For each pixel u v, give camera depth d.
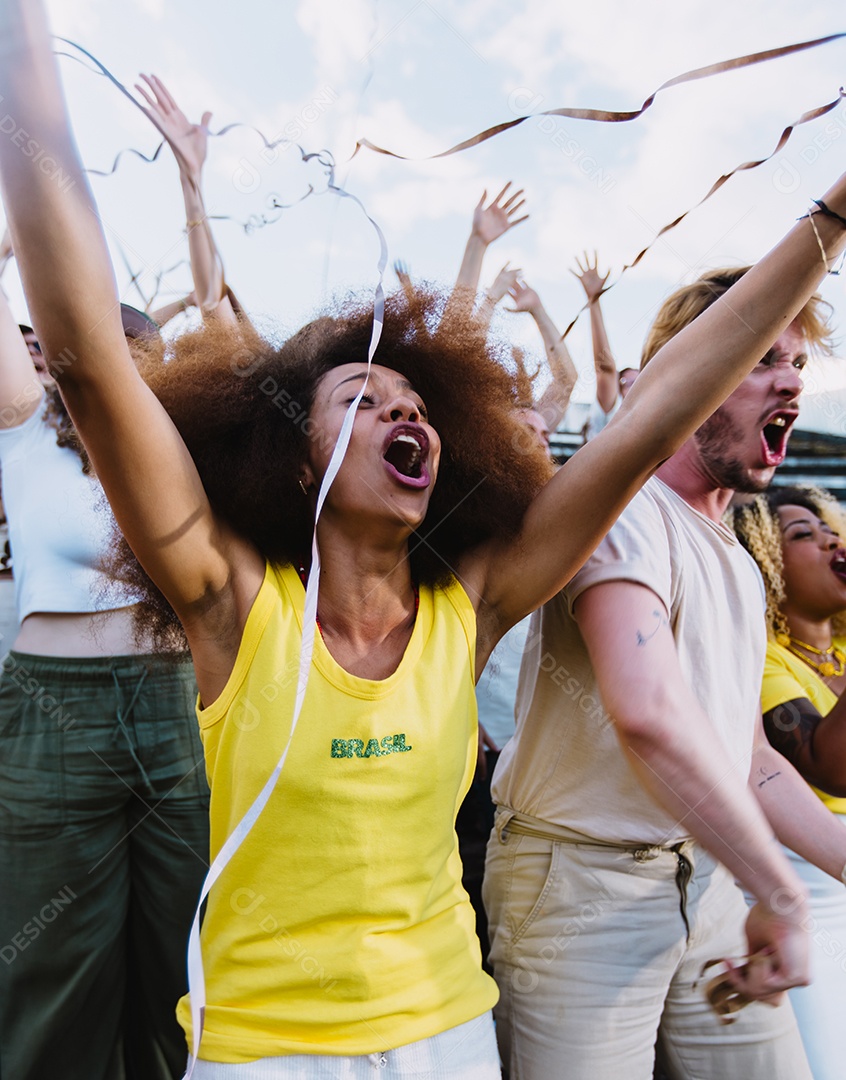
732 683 1.63
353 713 1.25
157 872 2.03
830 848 1.79
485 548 1.53
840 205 1.33
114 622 2.00
